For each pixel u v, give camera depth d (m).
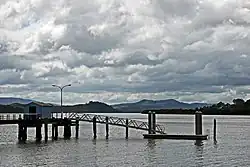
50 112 95.50
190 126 182.12
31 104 93.69
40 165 56.31
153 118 98.00
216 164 58.88
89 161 60.03
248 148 78.12
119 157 64.25
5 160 60.09
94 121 98.12
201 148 77.12
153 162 59.91
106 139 94.56
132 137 100.62
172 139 93.19
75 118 98.81
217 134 119.50
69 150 72.06
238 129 152.38
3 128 163.12
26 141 88.19
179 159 63.03
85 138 97.12
